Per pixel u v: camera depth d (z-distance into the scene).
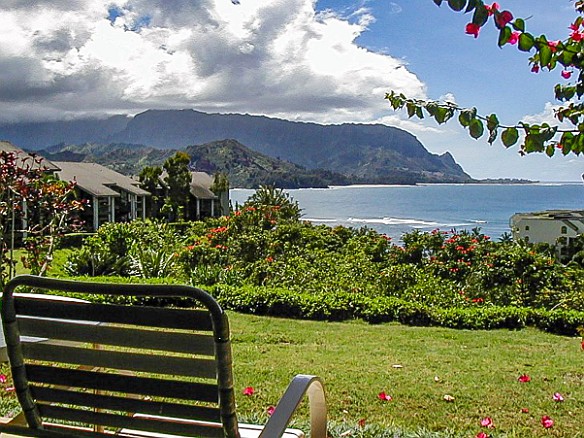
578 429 3.24
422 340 6.02
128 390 1.59
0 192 8.15
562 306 7.66
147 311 1.48
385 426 3.00
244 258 10.41
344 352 5.32
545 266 8.52
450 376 4.41
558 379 4.36
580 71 1.68
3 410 3.04
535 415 3.49
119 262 10.48
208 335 1.47
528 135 1.70
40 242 8.97
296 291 8.45
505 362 4.98
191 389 1.53
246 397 3.77
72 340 1.58
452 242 9.58
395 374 4.45
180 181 39.06
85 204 9.56
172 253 10.99
